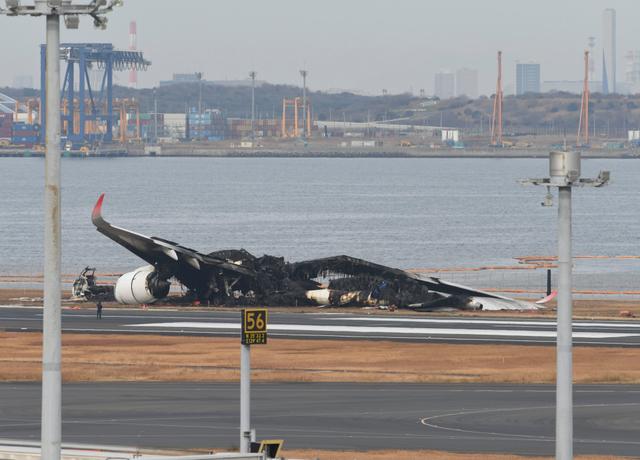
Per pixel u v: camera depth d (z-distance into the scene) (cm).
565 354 15388
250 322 17975
